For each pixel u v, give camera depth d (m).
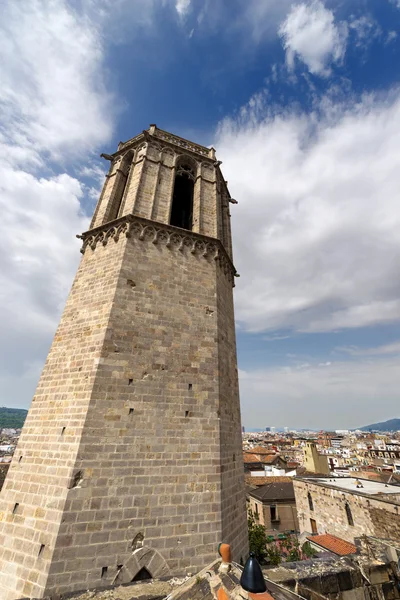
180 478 12.38
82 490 10.74
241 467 17.02
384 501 26.17
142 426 12.70
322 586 8.71
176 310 16.42
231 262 23.66
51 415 13.07
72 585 9.41
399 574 9.26
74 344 14.69
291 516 44.28
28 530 10.60
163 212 19.95
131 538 10.65
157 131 24.78
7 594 9.66
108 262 16.98
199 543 11.50
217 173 26.14
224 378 16.81
